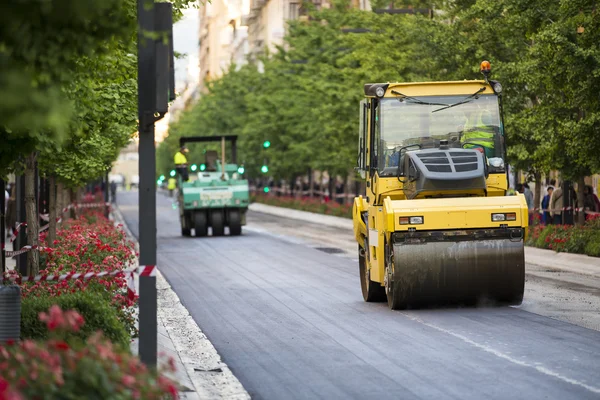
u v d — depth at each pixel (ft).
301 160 281.95
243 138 317.63
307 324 67.77
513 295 71.61
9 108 23.39
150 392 25.91
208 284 97.91
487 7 131.13
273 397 44.34
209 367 52.54
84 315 44.62
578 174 121.29
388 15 175.11
